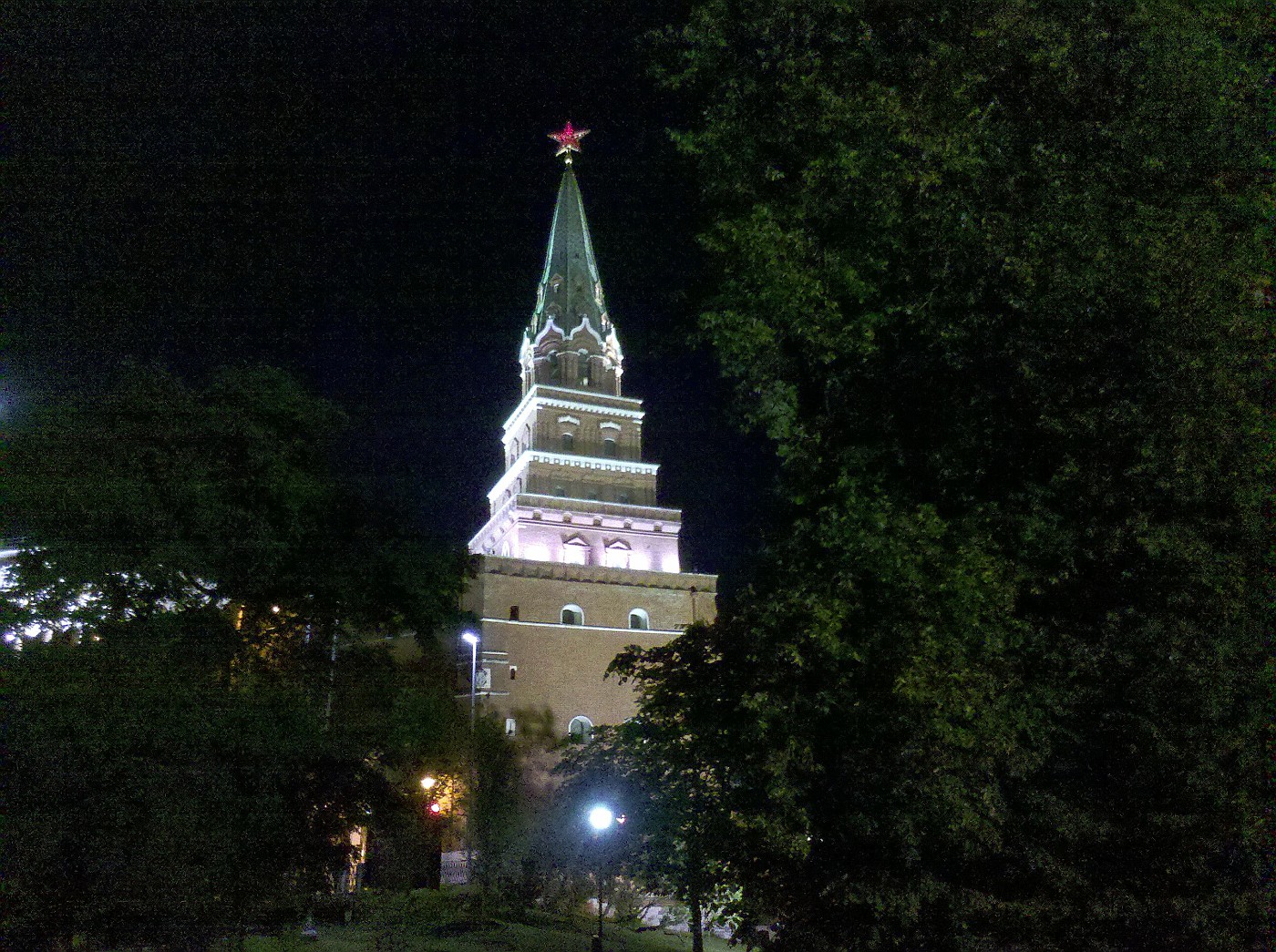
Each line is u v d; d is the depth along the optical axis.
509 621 54.72
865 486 13.29
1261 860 10.36
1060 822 11.05
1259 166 11.27
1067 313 11.35
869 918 12.16
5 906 12.00
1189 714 10.60
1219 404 10.35
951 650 11.23
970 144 12.30
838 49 13.78
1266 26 11.81
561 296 69.94
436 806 37.88
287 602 17.72
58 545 13.75
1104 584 11.76
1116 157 11.82
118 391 15.39
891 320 13.39
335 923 25.72
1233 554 10.45
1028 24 12.35
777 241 13.21
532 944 25.98
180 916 13.71
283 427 17.11
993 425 12.45
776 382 14.44
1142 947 11.08
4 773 12.23
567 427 64.88
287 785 15.56
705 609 60.62
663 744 15.77
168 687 13.93
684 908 34.88
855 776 11.91
